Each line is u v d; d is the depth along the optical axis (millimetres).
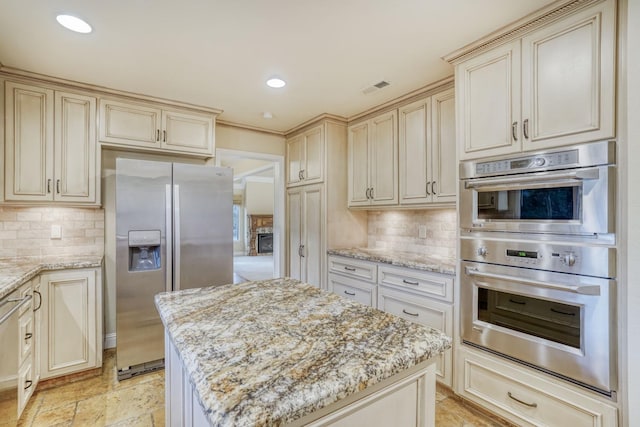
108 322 2916
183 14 1684
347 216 3490
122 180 2443
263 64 2242
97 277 2422
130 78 2447
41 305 2189
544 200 1669
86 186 2574
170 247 2598
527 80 1715
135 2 1582
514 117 1770
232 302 1354
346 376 737
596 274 1465
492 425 1885
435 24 1774
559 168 1584
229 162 7398
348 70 2338
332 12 1676
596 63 1472
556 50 1605
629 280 1394
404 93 2756
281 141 4039
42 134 2418
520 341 1738
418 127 2717
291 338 963
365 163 3248
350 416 768
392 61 2197
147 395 2203
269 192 10281
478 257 1942
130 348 2453
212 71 2350
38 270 2113
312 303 1341
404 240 3213
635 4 1366
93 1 1572
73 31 1828
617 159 1422
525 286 1704
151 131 2861
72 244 2760
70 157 2518
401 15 1694
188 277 2676
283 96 2828
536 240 1678
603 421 1460
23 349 1895
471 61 1991
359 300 2936
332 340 949
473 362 1983
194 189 2709
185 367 821
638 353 1370
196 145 3094
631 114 1384
